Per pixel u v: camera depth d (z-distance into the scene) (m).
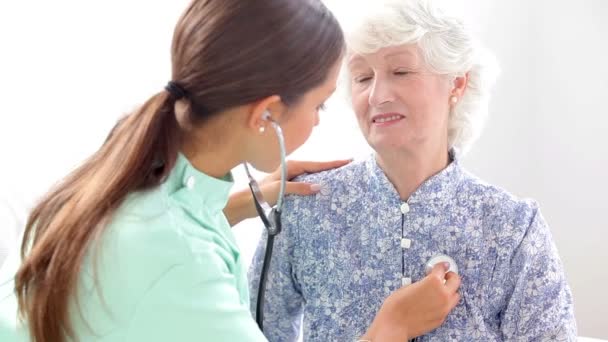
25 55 1.88
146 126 0.81
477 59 1.14
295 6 0.82
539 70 1.91
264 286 1.12
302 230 1.21
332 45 0.86
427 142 1.12
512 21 1.90
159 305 0.77
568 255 1.96
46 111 1.90
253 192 1.03
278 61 0.81
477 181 1.17
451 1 1.21
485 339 1.11
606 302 1.94
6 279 0.89
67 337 0.79
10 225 1.60
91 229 0.77
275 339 1.31
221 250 0.87
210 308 0.78
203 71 0.80
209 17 0.81
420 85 1.08
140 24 1.88
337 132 1.86
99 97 1.90
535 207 1.15
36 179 1.85
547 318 1.10
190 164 0.86
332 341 1.18
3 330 0.84
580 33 1.86
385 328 1.02
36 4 1.87
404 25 1.05
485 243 1.13
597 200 1.91
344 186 1.21
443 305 1.05
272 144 0.88
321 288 1.21
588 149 1.90
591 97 1.88
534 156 1.95
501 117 1.95
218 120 0.84
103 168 0.81
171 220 0.80
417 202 1.15
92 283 0.77
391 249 1.16
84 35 1.89
